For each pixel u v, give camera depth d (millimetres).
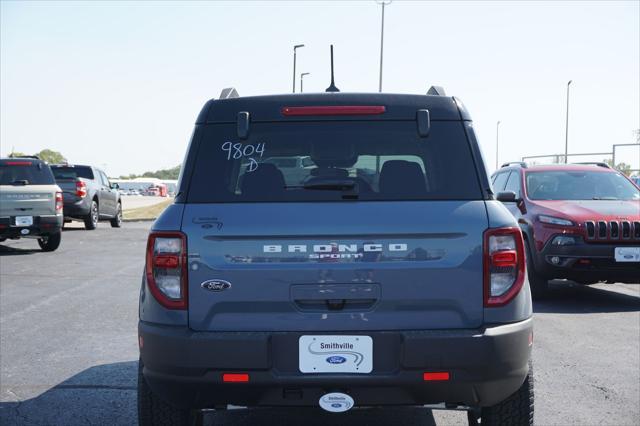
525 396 3553
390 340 3184
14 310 8391
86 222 21484
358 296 3191
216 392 3234
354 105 3516
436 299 3207
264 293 3197
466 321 3219
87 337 6980
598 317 8062
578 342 6770
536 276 9031
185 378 3205
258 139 3494
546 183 9875
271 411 4812
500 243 3254
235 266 3207
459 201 3307
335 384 3174
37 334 7105
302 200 3279
